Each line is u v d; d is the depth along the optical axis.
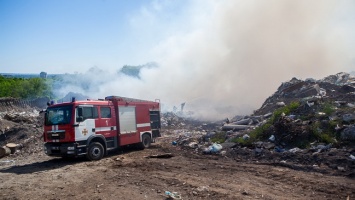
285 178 7.81
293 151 10.45
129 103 14.81
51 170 10.80
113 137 13.77
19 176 9.96
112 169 10.11
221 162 10.38
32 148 17.02
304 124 11.78
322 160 9.01
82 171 10.12
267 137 12.27
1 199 7.24
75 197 7.05
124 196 6.88
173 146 15.79
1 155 15.78
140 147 15.50
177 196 6.57
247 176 8.23
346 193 6.41
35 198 7.19
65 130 11.98
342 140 10.20
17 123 21.64
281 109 13.99
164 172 9.19
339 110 12.16
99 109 13.14
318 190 6.69
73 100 12.24
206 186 7.36
